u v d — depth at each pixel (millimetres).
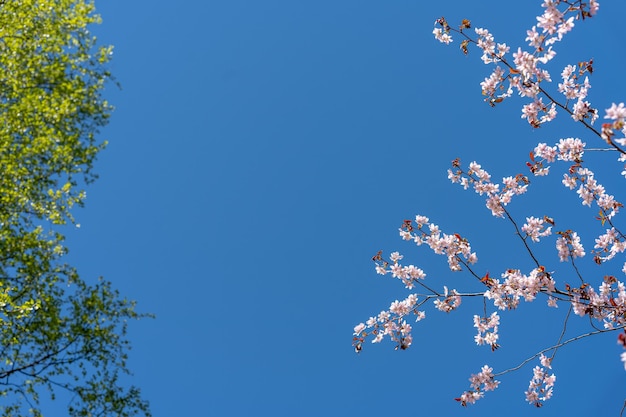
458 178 6723
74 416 9211
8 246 9438
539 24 5121
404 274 6879
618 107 4328
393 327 6828
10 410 9055
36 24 10898
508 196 6539
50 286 9820
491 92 6152
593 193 6340
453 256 6598
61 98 10688
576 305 5867
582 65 6000
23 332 9523
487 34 6070
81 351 9688
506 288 6086
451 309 6660
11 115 9969
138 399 9773
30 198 9859
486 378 6344
